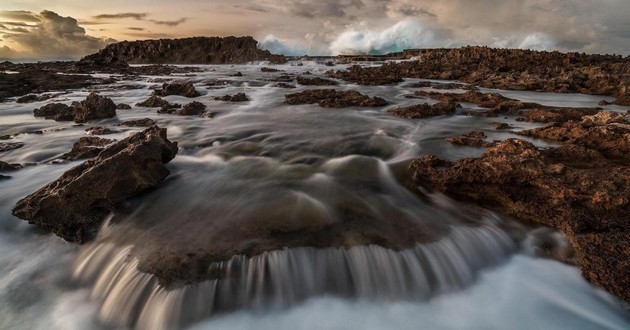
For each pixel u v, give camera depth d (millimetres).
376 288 6238
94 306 5945
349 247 6559
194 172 10125
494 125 15320
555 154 10109
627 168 8352
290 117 17531
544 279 6543
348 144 12602
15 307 5898
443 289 6359
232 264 6074
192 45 89250
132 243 6754
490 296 6219
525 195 8195
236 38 87625
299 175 9891
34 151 12422
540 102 22438
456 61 48969
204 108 19922
